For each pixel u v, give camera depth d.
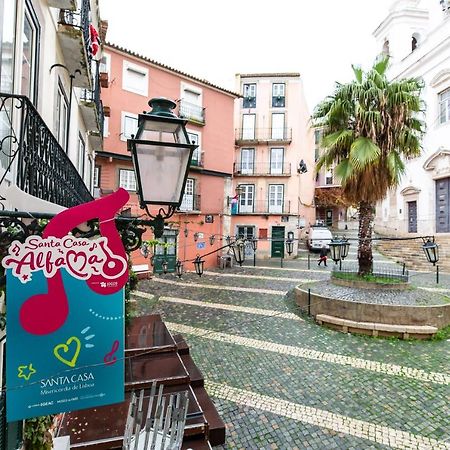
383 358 7.00
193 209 18.92
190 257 18.45
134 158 2.27
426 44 19.14
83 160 8.34
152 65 17.27
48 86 4.27
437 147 18.16
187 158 2.36
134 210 16.03
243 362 6.78
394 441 4.43
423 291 9.89
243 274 16.75
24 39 3.37
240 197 24.02
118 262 1.82
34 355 1.66
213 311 10.32
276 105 24.36
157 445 2.44
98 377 1.76
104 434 3.42
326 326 8.93
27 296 1.66
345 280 10.23
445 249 16.08
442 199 18.03
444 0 18.12
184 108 18.53
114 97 16.11
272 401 5.37
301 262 20.56
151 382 4.24
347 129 9.88
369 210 10.30
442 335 8.16
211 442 3.63
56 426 3.53
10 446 2.44
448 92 17.67
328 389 5.74
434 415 4.99
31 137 2.54
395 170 9.23
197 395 4.33
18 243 1.65
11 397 1.62
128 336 5.83
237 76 24.59
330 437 4.52
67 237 1.73
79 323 1.74
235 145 24.44
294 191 23.48
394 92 9.30
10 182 2.95
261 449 4.30
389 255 18.55
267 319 9.52
